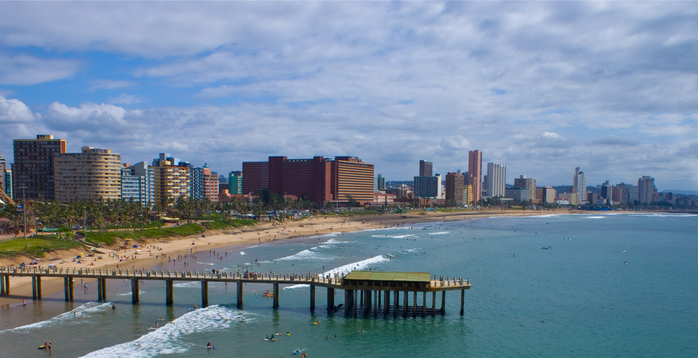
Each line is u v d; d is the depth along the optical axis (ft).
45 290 327.26
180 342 234.79
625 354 239.09
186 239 632.38
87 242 485.15
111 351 220.02
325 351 229.66
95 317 270.46
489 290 368.27
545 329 273.33
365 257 526.57
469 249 626.64
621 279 425.28
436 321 279.49
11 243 421.59
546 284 396.16
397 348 236.43
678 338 263.29
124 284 354.13
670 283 410.31
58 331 244.83
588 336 263.90
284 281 290.35
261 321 271.28
